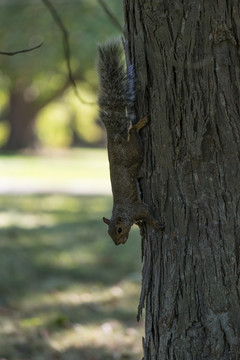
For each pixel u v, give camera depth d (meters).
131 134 6.02
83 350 9.63
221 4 5.41
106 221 6.79
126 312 11.30
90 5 28.88
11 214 22.28
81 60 32.81
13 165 44.41
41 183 33.84
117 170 6.16
